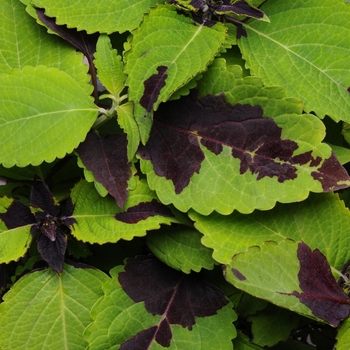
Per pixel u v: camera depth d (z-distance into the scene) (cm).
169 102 41
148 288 41
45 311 41
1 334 40
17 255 40
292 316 43
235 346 42
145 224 40
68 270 41
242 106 40
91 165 40
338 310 37
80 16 42
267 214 40
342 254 40
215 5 41
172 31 40
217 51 39
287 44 42
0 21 42
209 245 39
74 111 40
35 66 42
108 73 40
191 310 41
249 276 37
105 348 39
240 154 40
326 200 41
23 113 39
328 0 42
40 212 41
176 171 40
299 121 39
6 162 38
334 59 42
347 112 41
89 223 41
